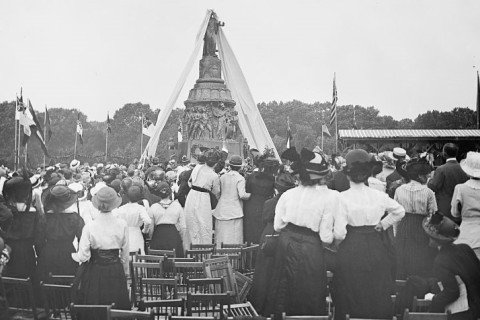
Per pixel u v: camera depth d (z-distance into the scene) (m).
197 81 39.47
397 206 7.93
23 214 9.42
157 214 12.61
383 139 39.09
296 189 8.21
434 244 6.99
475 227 10.04
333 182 11.55
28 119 29.06
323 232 7.86
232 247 11.73
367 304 7.75
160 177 14.05
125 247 8.54
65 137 141.12
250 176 13.91
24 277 9.30
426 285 7.46
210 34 39.19
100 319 6.79
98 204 8.32
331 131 106.75
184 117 39.78
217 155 14.12
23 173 9.52
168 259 9.24
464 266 6.72
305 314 7.81
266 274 9.08
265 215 10.24
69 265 9.52
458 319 6.68
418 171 10.19
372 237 7.89
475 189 10.04
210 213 14.16
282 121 134.25
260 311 8.70
